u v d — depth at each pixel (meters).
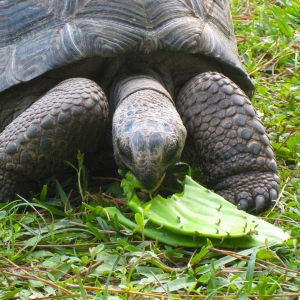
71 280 3.07
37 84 4.16
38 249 3.46
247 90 4.72
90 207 3.65
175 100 4.37
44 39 4.10
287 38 6.65
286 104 5.37
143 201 3.71
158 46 4.06
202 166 4.14
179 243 3.41
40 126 3.82
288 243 3.39
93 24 4.04
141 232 3.46
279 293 3.03
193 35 4.13
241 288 2.96
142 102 3.75
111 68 4.21
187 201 3.58
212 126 4.04
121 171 3.77
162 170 3.54
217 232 3.35
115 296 2.92
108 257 3.30
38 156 3.85
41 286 3.05
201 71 4.38
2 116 4.30
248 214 3.61
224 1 4.80
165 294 2.97
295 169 4.48
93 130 3.93
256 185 3.93
